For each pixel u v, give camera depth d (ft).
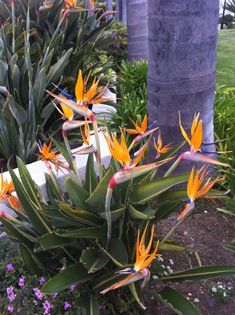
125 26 21.88
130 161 4.88
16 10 13.32
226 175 9.41
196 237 8.52
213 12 7.79
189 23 7.63
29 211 6.42
